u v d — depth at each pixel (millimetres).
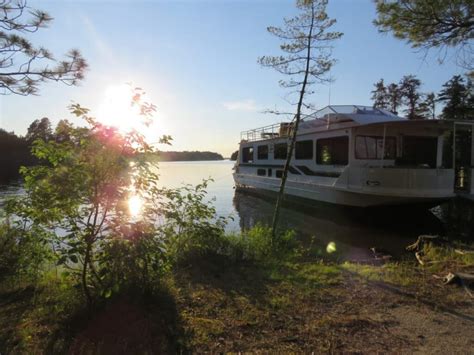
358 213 14625
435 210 16359
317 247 10539
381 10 7863
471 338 3664
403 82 45094
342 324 3967
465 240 11297
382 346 3504
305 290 5023
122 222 3918
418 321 4059
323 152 16109
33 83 6688
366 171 13555
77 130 3840
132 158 3977
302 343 3561
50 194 3777
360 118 14289
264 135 22516
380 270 6109
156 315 4051
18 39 6293
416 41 8219
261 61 12344
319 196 16172
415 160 15141
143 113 4016
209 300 4586
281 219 15688
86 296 4176
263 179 21812
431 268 6156
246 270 5945
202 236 6469
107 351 3330
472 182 13328
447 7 7238
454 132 12961
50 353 3270
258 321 4027
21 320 3920
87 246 3891
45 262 5699
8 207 4984
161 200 5504
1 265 5434
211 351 3391
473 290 5008
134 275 4309
